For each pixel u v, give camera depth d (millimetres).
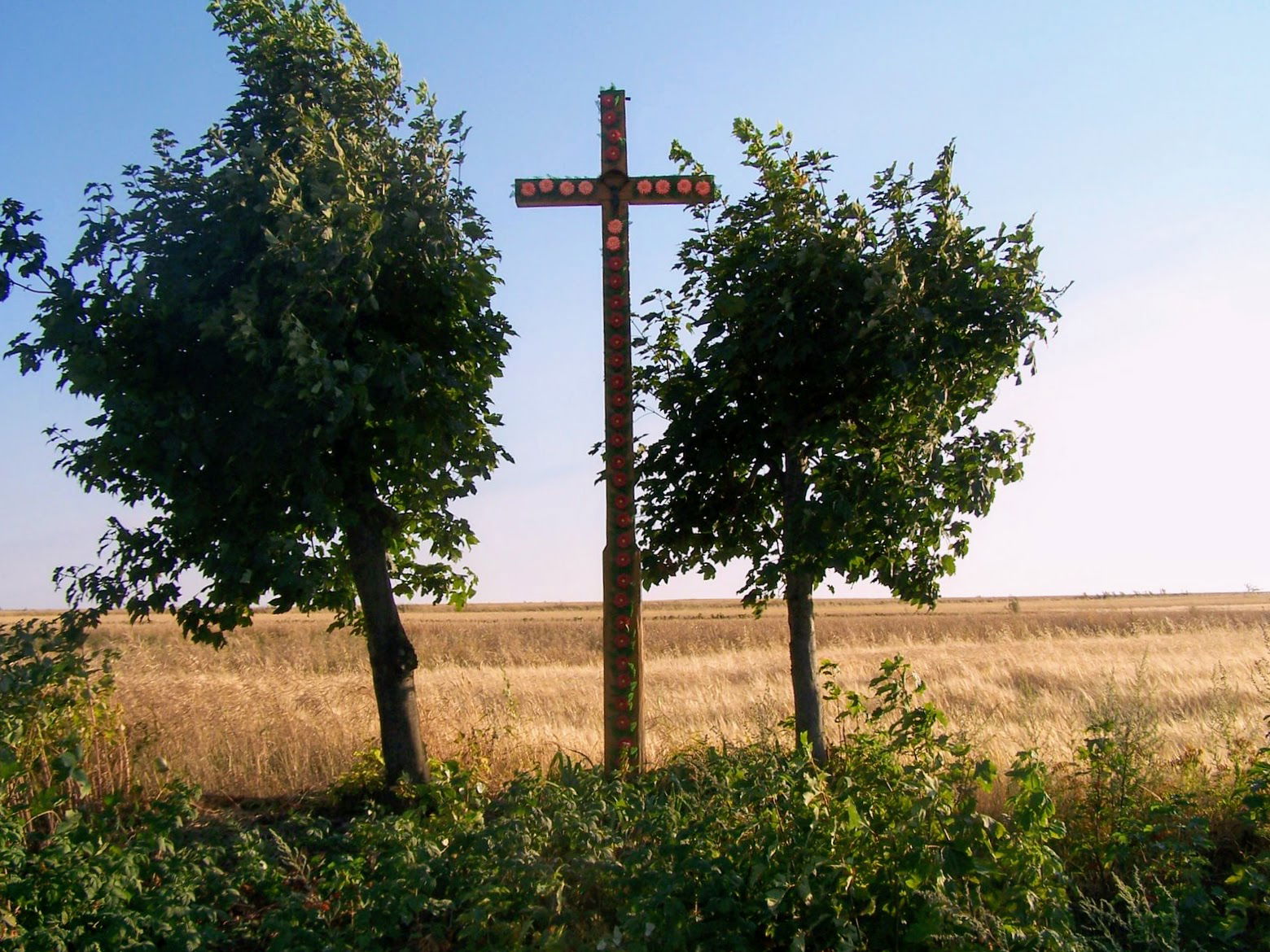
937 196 7969
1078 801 7293
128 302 7133
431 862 5867
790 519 8133
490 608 73688
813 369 8305
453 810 7047
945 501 8062
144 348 7496
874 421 8211
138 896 5777
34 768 7676
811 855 5516
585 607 75188
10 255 7230
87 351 7199
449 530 8883
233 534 7562
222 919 6164
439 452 7852
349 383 7176
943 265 7898
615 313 8688
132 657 15484
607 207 8742
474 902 5637
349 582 8969
